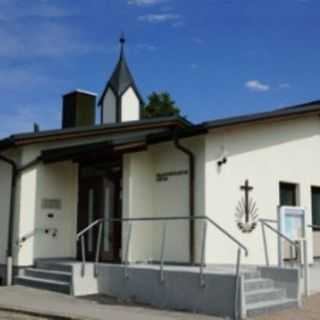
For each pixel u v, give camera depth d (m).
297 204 15.66
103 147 14.12
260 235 14.44
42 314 10.36
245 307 10.34
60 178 16.33
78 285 12.86
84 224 16.05
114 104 24.59
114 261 14.57
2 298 12.33
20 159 15.63
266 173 14.88
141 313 10.63
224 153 13.94
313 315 10.51
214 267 12.78
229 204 13.91
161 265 11.75
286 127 15.62
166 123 18.23
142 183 14.61
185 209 13.84
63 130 16.03
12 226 15.49
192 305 11.02
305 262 12.64
